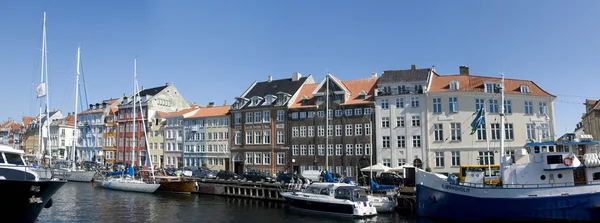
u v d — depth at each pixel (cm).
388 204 3575
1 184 2209
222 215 3528
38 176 2628
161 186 5144
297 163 5994
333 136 5750
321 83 5978
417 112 5266
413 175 4247
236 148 6694
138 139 8306
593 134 5772
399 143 5306
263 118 6444
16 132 11512
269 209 3862
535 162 2889
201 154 7181
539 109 5141
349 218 3341
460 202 3038
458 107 5100
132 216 3438
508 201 2836
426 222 3161
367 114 5525
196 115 7362
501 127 3094
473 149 4981
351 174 5538
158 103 8406
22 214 2342
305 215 3516
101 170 6569
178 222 3216
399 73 5581
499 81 5181
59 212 3550
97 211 3653
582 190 2706
